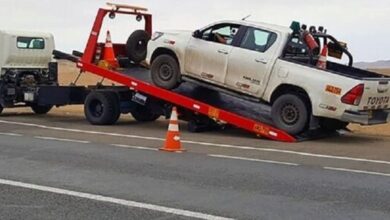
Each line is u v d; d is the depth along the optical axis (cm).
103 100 1694
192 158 1118
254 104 1544
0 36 1911
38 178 913
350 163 1099
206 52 1504
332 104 1344
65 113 2130
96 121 1712
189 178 923
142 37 1780
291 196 810
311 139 1454
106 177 925
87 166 1016
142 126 1711
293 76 1386
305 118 1385
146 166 1022
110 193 819
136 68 1792
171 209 738
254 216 708
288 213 723
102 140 1369
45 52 1975
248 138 1461
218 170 993
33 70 1970
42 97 1881
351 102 1327
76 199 785
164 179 914
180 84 1603
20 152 1162
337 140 1459
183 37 1545
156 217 704
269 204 765
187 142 1364
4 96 1939
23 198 790
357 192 841
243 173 970
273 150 1254
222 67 1483
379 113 1427
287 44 1423
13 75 1925
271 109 1452
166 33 1582
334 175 968
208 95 1614
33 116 1994
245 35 1466
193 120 1570
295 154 1202
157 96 1574
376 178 949
